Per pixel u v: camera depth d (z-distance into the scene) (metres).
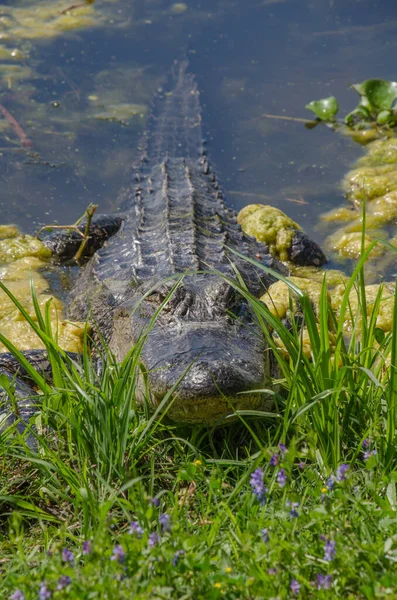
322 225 9.05
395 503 3.38
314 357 4.08
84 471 3.68
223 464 4.11
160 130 11.34
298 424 4.08
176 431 4.40
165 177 9.34
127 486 3.20
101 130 11.35
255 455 3.85
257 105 12.16
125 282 6.68
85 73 12.95
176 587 2.73
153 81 12.90
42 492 3.78
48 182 9.94
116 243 7.97
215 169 10.35
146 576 2.78
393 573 2.79
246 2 15.16
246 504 3.39
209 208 8.55
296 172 10.30
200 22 14.74
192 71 13.16
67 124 11.45
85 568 2.71
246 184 10.03
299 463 3.79
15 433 4.29
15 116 11.52
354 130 11.30
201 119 11.63
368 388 4.32
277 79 12.87
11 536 3.10
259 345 4.74
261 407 4.50
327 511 3.02
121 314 5.66
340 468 3.22
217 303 4.95
